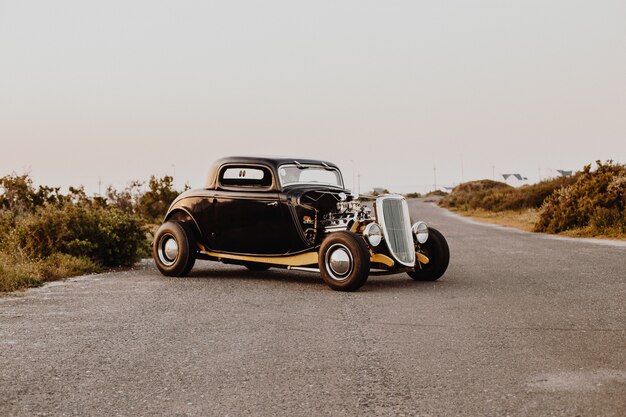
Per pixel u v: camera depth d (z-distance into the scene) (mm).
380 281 10328
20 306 7836
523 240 18703
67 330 6457
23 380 4754
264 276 11125
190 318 7102
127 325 6707
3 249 11938
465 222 31781
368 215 9883
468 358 5309
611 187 21719
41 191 18484
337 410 4086
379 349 5656
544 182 44656
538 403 4145
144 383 4688
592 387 4461
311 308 7734
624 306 7555
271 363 5215
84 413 4055
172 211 11297
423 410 4062
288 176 10547
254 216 10406
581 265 11812
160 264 11047
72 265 11281
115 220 12727
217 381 4730
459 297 8430
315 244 10062
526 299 8164
